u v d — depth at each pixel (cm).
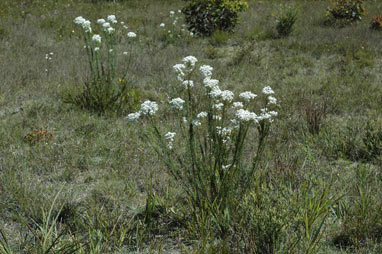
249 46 1034
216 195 353
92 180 455
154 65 941
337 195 397
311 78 866
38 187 422
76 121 614
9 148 521
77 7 1562
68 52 1015
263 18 1488
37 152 509
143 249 338
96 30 1231
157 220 381
